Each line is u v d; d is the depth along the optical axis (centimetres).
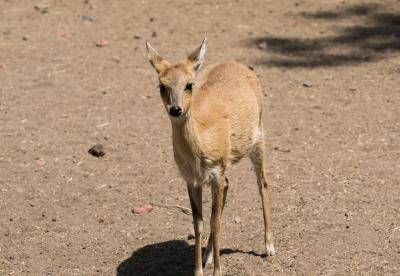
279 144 1783
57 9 2830
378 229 1367
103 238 1404
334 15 2708
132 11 2802
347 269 1246
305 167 1653
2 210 1507
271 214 1458
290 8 2784
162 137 1844
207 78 1316
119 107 2025
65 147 1784
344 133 1827
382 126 1853
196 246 1228
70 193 1577
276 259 1295
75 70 2288
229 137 1227
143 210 1494
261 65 2306
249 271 1263
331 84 2148
